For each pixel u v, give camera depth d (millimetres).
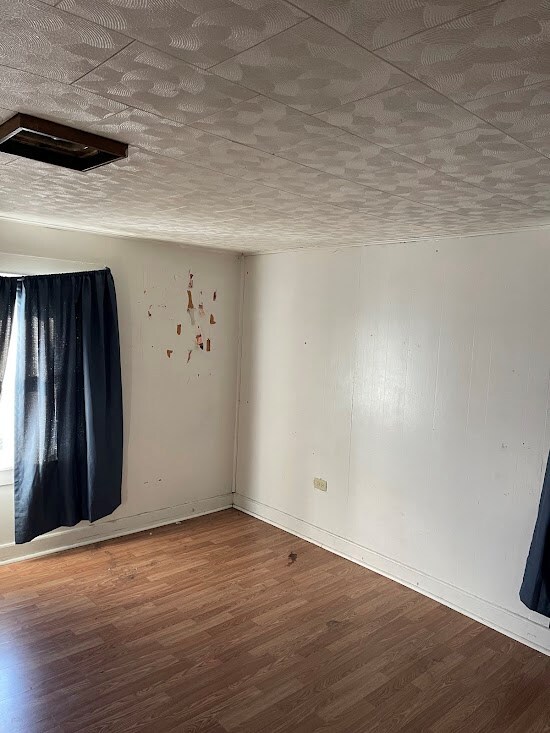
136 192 2570
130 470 4422
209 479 4961
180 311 4594
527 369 3141
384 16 1020
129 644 2988
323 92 1379
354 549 4102
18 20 1067
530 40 1091
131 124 1657
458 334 3451
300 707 2576
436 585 3600
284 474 4652
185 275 4594
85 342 3928
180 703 2561
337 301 4188
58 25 1086
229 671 2805
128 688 2645
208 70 1278
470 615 3416
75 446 4016
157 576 3756
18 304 3693
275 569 3938
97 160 1996
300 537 4504
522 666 2953
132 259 4266
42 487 3854
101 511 4125
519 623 3188
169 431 4629
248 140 1770
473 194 2393
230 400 5035
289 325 4574
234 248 4609
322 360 4309
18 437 3725
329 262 4238
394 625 3291
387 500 3877
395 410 3809
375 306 3918
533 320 3111
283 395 4641
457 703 2656
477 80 1280
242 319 5016
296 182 2277
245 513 4992
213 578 3768
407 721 2521
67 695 2578
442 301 3529
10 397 3928
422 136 1674
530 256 3117
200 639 3068
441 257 3531
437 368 3559
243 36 1114
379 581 3816
